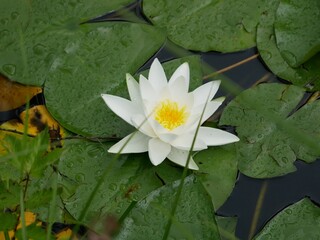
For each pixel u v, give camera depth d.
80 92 0.79
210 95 0.78
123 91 0.80
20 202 0.69
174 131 0.76
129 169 0.76
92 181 0.75
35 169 0.70
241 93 0.81
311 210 0.75
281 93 0.81
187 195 0.74
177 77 0.78
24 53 0.81
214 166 0.77
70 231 0.74
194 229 0.73
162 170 0.76
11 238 0.74
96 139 0.78
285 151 0.78
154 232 0.72
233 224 0.75
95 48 0.82
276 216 0.75
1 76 0.80
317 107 0.80
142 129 0.75
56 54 0.81
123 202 0.75
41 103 0.80
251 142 0.78
